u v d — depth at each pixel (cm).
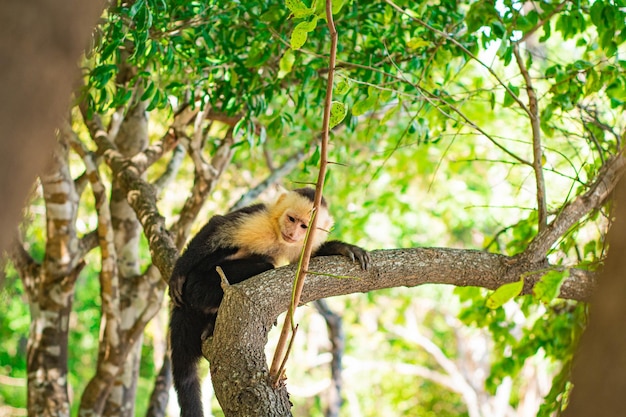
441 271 665
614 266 320
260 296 589
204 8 879
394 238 2147
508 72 1387
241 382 538
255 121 1138
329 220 831
